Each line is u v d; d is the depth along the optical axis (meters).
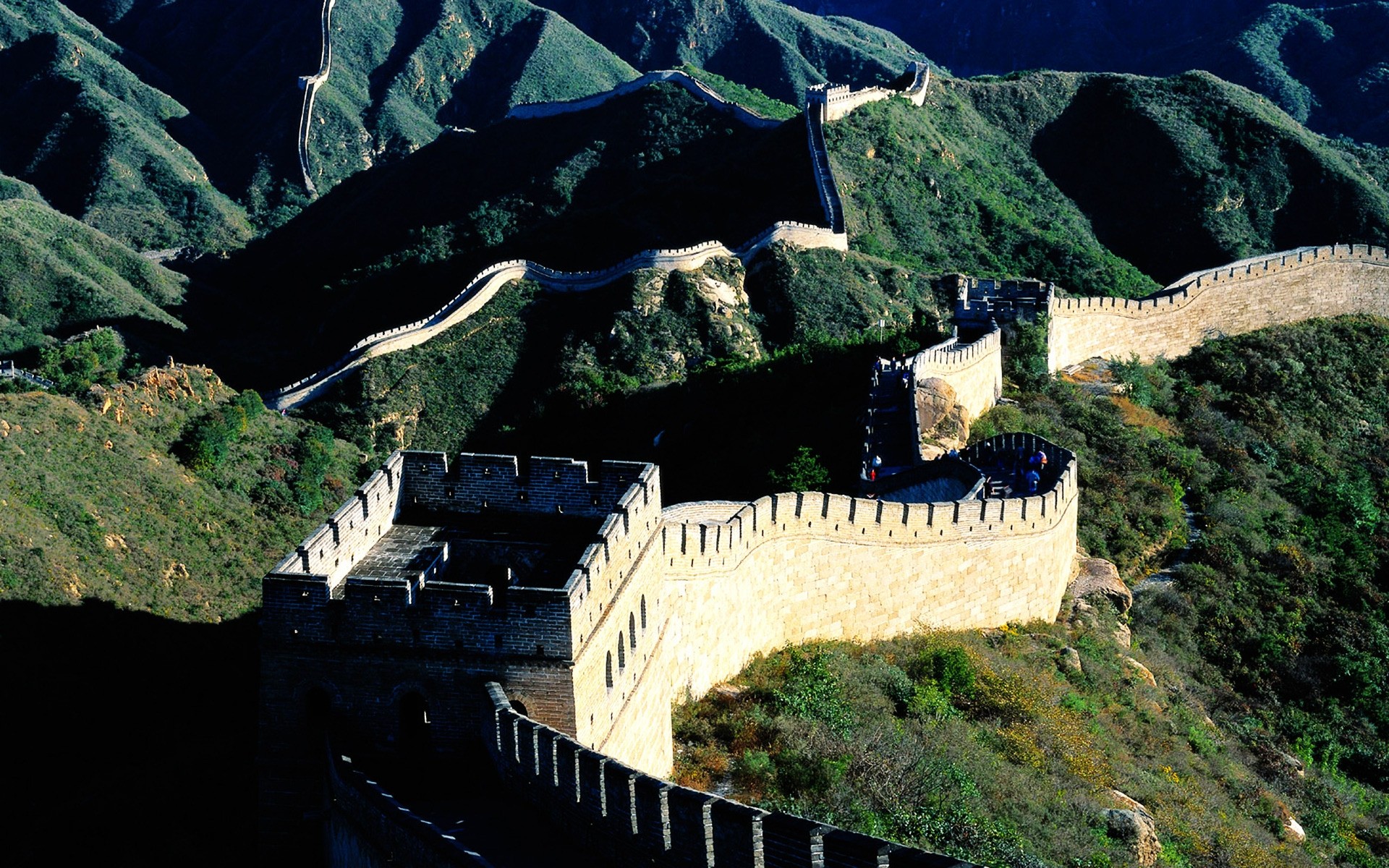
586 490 34.69
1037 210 160.88
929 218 150.50
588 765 26.08
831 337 108.94
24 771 51.12
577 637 28.77
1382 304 95.38
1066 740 43.44
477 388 130.00
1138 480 67.62
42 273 169.38
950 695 45.12
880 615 48.78
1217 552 64.06
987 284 82.38
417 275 165.00
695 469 77.75
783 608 45.78
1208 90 174.00
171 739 54.75
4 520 65.31
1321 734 54.94
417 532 34.34
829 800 36.12
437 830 24.44
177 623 66.38
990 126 176.62
